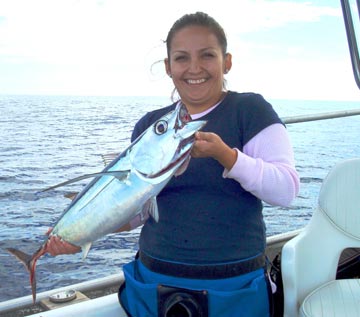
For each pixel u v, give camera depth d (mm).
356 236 2299
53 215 4809
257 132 1750
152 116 2029
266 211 4984
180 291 1745
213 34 1814
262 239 1846
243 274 1757
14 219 4637
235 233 1763
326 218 2314
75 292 2402
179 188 1798
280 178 1653
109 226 1620
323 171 5984
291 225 4516
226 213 1758
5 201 5133
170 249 1797
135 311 1886
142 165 1531
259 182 1615
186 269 1765
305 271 2209
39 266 3986
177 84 1874
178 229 1784
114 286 2541
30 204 5082
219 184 1759
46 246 1725
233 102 1840
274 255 2959
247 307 1738
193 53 1793
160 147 1510
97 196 1615
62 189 5598
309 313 1947
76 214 1652
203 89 1821
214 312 1721
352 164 2334
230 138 1795
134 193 1558
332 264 2283
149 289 1796
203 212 1763
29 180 5887
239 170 1596
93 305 2102
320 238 2285
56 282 3650
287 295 2100
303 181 5570
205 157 1676
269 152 1729
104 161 1809
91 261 3930
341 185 2330
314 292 2145
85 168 6211
